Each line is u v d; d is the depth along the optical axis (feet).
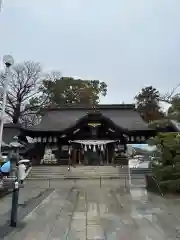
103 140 104.83
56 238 17.92
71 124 107.86
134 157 52.06
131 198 36.81
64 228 20.72
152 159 47.09
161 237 17.95
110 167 84.69
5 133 117.08
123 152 104.63
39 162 102.89
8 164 49.75
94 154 105.81
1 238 17.87
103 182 62.13
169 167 40.68
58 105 136.05
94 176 74.02
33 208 29.19
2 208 29.45
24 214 25.70
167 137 42.78
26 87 142.00
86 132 107.55
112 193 42.47
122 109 133.39
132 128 107.14
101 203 32.96
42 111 142.72
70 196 39.60
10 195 39.88
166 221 22.79
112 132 106.83
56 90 152.66
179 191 41.29
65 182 64.18
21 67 140.87
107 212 27.17
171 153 42.01
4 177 45.57
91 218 24.38
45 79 155.84
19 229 20.33
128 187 50.42
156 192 42.50
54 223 22.38
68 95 161.99
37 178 72.54
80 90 163.84
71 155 105.60
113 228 20.58
